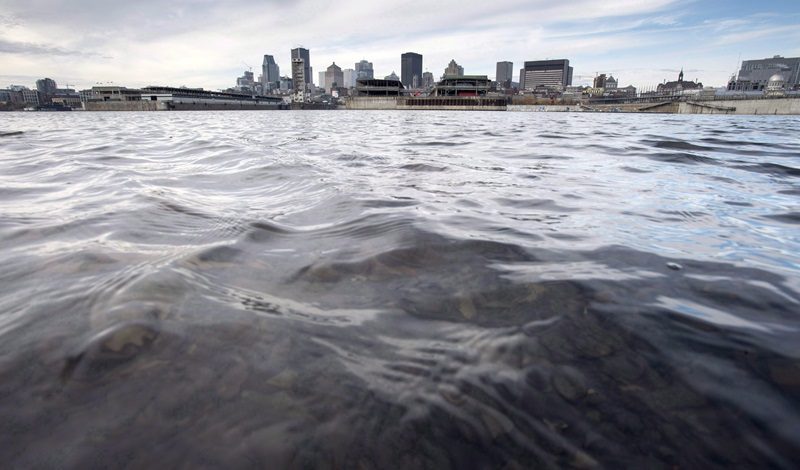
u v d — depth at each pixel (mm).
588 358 1500
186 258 2479
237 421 1199
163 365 1433
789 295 2029
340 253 2602
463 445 1131
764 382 1365
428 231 3031
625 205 4078
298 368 1438
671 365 1455
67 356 1467
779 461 1075
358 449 1115
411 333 1675
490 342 1607
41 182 5137
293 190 4688
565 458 1091
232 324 1714
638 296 2000
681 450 1109
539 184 5207
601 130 19984
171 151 9086
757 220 3564
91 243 2756
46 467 1047
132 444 1115
